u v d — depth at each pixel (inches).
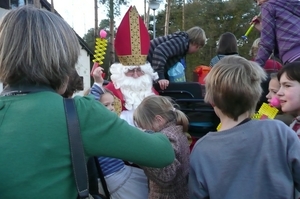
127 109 133.0
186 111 116.3
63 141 40.9
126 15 136.2
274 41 112.6
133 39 135.2
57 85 45.4
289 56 107.1
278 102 82.2
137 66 134.5
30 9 44.7
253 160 54.9
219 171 56.1
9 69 42.5
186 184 72.0
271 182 53.6
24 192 38.8
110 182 79.6
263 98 107.0
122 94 134.6
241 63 60.6
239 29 802.8
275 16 110.2
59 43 43.5
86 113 42.5
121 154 42.8
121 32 136.0
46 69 42.6
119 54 137.7
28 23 42.8
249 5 801.6
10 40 42.5
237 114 58.5
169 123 77.1
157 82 135.0
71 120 41.4
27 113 41.2
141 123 78.9
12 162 39.1
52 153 40.2
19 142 39.7
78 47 46.6
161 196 70.7
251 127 56.9
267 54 112.3
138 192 80.4
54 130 40.8
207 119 115.0
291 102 73.9
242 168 55.2
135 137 43.8
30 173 39.1
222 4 818.2
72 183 41.3
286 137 55.2
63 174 40.6
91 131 42.0
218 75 59.2
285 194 53.1
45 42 42.5
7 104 42.5
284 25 108.0
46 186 39.4
